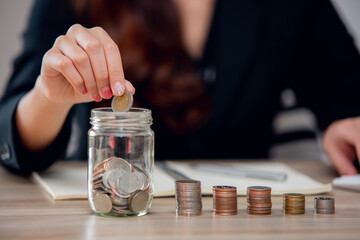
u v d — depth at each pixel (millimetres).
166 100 1957
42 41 1942
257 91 2117
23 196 1104
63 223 861
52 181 1244
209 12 2088
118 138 899
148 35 1919
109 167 901
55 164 1592
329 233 799
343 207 1010
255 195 935
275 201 1062
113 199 895
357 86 2041
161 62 1933
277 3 2150
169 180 1195
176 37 1947
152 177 938
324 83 2121
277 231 810
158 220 887
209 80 2094
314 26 2174
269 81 2137
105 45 1003
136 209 900
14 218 896
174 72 1954
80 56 992
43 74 1130
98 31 1059
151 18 1931
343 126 1486
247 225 851
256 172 1280
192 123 2008
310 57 2189
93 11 1959
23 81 1756
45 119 1346
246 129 2123
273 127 2232
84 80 1005
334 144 1485
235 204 936
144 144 918
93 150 908
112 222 871
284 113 2254
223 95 2086
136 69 1927
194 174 1326
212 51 2098
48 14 2014
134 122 903
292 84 2258
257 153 2158
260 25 2121
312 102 2182
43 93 1307
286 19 2152
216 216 922
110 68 979
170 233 796
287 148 2215
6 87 1783
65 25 2023
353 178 1206
